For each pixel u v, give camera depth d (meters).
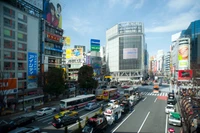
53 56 51.00
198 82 42.59
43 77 40.09
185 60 85.81
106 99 39.88
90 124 17.55
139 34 102.19
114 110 23.34
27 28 37.91
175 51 113.88
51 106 33.72
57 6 53.56
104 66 131.38
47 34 47.41
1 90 28.53
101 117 19.38
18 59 35.28
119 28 107.19
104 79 102.75
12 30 33.88
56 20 52.47
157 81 98.81
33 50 39.78
